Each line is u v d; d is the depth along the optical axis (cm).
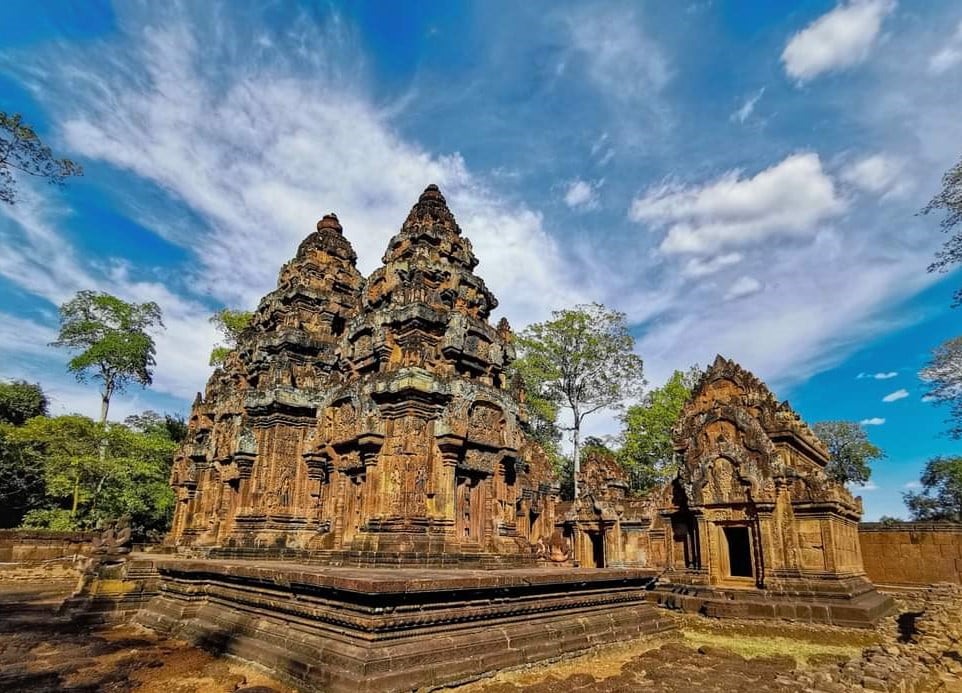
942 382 3547
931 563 2666
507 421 2000
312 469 2153
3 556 2864
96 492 3594
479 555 1733
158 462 4044
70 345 4622
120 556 1694
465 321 2006
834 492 1941
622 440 4672
